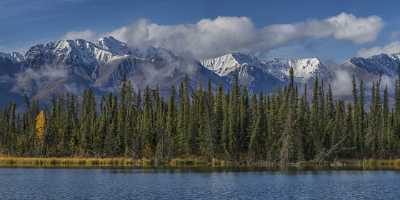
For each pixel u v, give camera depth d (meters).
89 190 99.19
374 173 146.50
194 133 192.25
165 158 187.88
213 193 94.88
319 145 189.50
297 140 183.75
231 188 103.19
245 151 192.62
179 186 106.75
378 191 99.06
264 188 103.88
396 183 114.81
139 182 115.56
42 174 138.88
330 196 91.50
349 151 197.62
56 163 191.38
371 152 199.38
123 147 198.88
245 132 193.50
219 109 194.12
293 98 192.62
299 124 186.12
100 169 160.00
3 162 193.62
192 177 129.62
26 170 155.50
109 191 97.44
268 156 182.50
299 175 137.38
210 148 187.00
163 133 193.75
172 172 147.12
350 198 88.81
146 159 190.88
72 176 132.12
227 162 183.50
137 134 197.62
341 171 154.62
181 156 191.12
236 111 194.25
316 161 185.75
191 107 198.88
